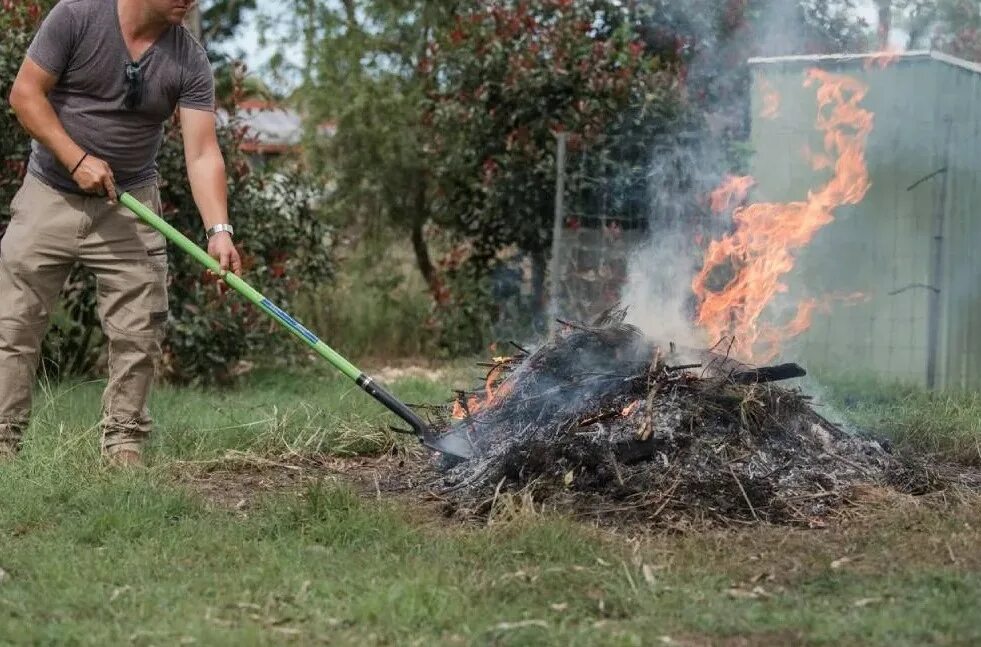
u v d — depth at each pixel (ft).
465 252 38.55
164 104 17.95
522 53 35.22
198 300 29.58
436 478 17.44
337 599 11.75
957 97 29.50
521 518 13.94
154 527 14.17
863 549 13.58
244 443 20.03
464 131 36.86
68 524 14.26
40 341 18.39
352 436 20.49
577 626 11.10
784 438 16.74
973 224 29.84
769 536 14.12
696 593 11.84
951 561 12.98
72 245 17.89
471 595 11.71
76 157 17.13
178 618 11.07
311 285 36.60
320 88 46.03
